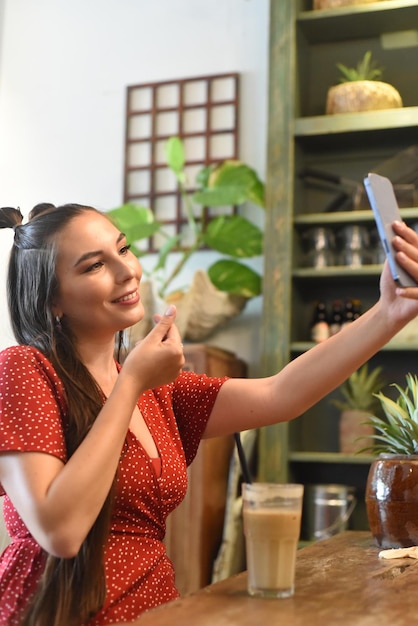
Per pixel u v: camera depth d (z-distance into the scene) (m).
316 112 3.94
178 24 4.26
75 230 1.59
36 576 1.43
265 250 3.63
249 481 1.48
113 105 4.32
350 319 3.65
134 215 4.02
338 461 3.46
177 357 1.42
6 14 4.55
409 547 1.72
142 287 3.68
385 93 3.64
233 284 3.84
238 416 1.78
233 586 1.31
